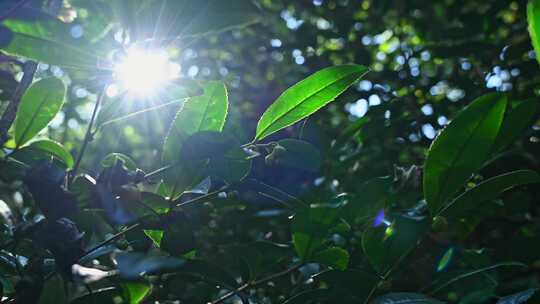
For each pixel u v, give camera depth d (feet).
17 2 1.24
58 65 1.27
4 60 1.86
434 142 1.37
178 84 1.30
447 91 3.15
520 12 3.11
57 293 1.38
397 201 1.86
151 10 1.31
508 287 1.94
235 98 4.13
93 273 1.23
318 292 1.50
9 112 1.48
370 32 4.07
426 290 1.78
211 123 1.41
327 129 3.14
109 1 1.32
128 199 1.32
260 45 4.26
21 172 1.56
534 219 2.39
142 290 1.43
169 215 1.37
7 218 1.47
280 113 1.41
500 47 2.75
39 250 1.33
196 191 1.40
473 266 1.75
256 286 1.61
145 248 1.46
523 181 1.45
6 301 1.33
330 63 3.79
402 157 2.74
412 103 2.92
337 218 1.49
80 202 1.41
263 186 1.45
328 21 4.06
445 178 1.40
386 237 1.49
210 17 1.33
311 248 1.53
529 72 2.66
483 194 1.46
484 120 1.34
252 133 3.57
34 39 1.25
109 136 2.95
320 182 2.06
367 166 2.51
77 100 3.60
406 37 4.41
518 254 1.94
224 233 2.39
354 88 3.09
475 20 3.16
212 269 1.50
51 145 1.48
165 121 1.56
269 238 2.31
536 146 2.30
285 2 4.24
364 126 2.26
